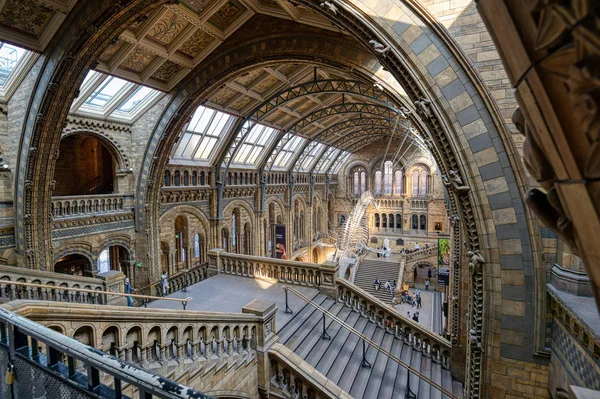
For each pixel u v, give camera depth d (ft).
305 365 24.39
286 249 107.76
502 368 17.20
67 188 64.75
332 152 131.75
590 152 2.84
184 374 18.35
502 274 17.25
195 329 19.88
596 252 3.27
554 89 2.99
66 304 13.65
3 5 29.63
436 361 35.88
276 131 82.02
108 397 6.05
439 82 18.15
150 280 54.90
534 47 2.99
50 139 39.24
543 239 16.71
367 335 35.27
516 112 4.35
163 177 55.77
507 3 3.09
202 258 71.00
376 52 19.11
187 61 45.85
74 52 34.22
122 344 15.75
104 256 56.03
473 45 17.63
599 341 10.68
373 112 76.38
